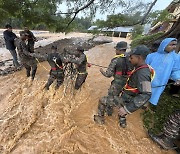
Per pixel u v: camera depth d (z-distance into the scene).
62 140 3.59
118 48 3.34
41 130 3.87
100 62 7.81
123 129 4.00
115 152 3.44
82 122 4.10
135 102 2.73
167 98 4.74
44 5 6.26
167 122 3.47
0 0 5.31
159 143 3.61
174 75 3.70
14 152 3.36
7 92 5.48
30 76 6.28
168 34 7.45
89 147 3.49
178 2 6.60
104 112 4.07
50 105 4.70
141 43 9.45
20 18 5.93
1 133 3.79
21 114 4.40
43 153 3.32
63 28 7.51
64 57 4.82
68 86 5.42
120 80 3.51
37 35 20.22
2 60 9.20
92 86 5.73
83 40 12.62
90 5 7.32
